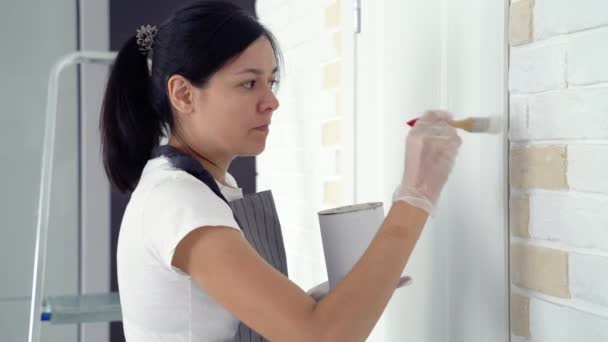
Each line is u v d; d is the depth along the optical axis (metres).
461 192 1.28
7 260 2.72
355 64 1.66
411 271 1.44
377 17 1.55
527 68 1.11
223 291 0.98
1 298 2.72
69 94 2.75
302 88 1.97
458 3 1.26
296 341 0.94
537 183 1.10
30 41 2.73
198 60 1.11
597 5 0.98
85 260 2.76
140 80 1.25
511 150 1.16
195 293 1.09
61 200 2.76
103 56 2.16
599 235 0.99
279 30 2.13
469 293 1.26
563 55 1.04
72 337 2.81
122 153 1.27
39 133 2.74
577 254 1.03
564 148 1.05
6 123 2.71
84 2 2.73
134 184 1.30
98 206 2.77
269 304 0.95
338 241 1.17
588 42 1.00
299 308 0.95
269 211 1.33
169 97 1.18
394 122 1.48
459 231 1.28
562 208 1.05
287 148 2.09
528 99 1.12
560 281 1.06
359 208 1.20
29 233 2.74
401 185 1.07
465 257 1.27
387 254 1.00
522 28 1.12
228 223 1.02
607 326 0.98
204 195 1.06
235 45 1.11
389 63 1.50
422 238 1.40
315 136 1.89
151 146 1.27
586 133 1.00
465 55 1.25
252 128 1.15
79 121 2.76
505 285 1.17
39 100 2.74
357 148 1.66
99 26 2.75
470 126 1.21
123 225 1.15
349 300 0.95
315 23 1.88
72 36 2.76
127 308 1.14
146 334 1.11
